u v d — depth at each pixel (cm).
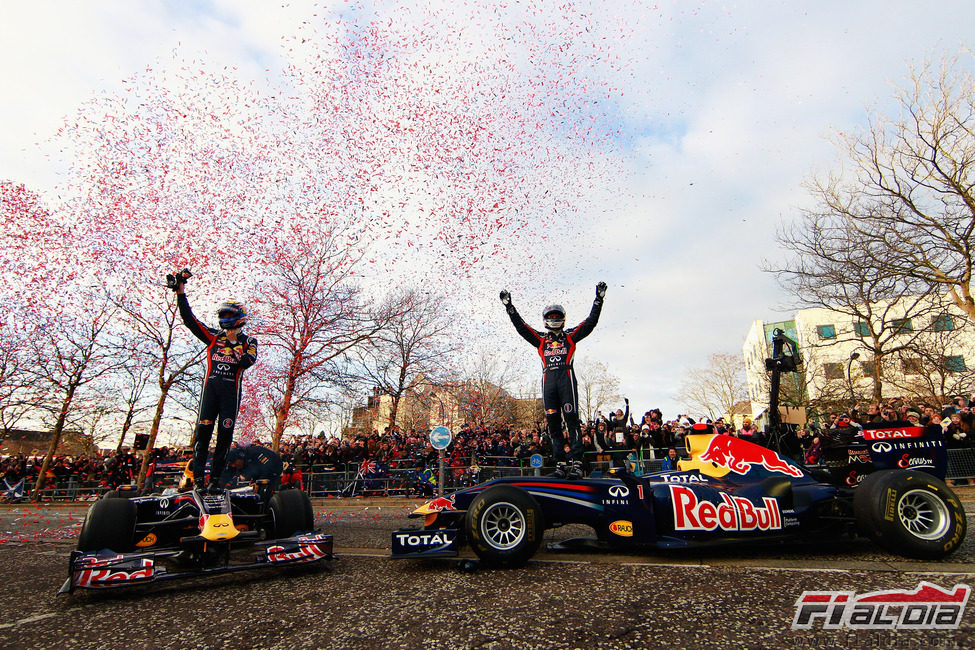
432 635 299
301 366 2016
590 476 547
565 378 585
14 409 2098
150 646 305
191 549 449
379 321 2284
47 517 1328
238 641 307
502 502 463
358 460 1625
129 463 1964
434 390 2630
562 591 376
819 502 482
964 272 1711
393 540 471
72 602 410
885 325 2064
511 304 616
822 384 3059
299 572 487
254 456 655
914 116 1666
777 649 265
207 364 618
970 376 2455
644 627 298
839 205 1841
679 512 479
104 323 1848
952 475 1141
